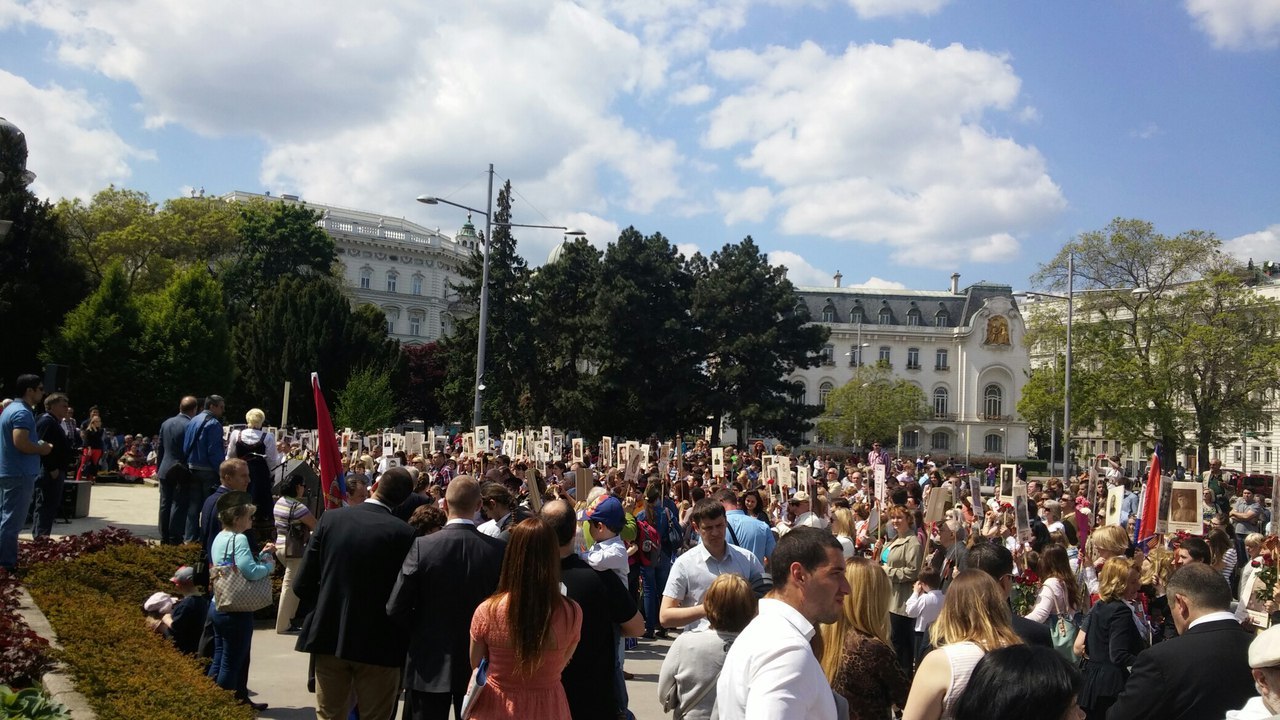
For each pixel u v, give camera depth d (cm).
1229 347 4809
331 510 709
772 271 6775
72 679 736
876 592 527
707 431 7494
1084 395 5019
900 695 511
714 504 761
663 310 6072
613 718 619
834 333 11719
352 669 698
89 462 3145
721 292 6262
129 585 1131
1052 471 6406
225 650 823
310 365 6166
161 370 4703
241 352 6338
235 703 717
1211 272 4881
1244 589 1116
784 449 3353
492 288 5922
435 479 2083
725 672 402
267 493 1293
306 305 6288
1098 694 714
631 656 1246
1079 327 5103
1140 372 4956
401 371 6906
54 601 960
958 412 11562
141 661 778
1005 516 1588
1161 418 4822
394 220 12650
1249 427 4906
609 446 2502
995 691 311
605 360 5862
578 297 6200
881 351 11744
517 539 520
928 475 2392
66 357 4441
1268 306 4809
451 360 6069
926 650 920
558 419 6047
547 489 1652
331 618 684
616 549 905
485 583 634
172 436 1401
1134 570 723
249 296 7350
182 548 1290
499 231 6012
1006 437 11462
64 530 1766
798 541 440
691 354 6166
